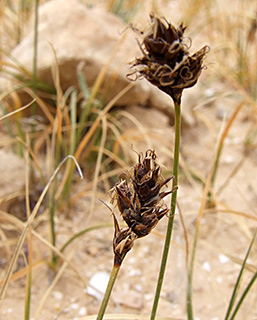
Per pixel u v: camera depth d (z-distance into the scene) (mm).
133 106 323
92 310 228
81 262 250
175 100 144
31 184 270
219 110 369
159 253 260
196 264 254
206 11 471
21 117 322
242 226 264
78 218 275
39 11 344
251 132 345
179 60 139
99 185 296
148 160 134
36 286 235
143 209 135
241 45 407
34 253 247
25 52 323
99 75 304
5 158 266
